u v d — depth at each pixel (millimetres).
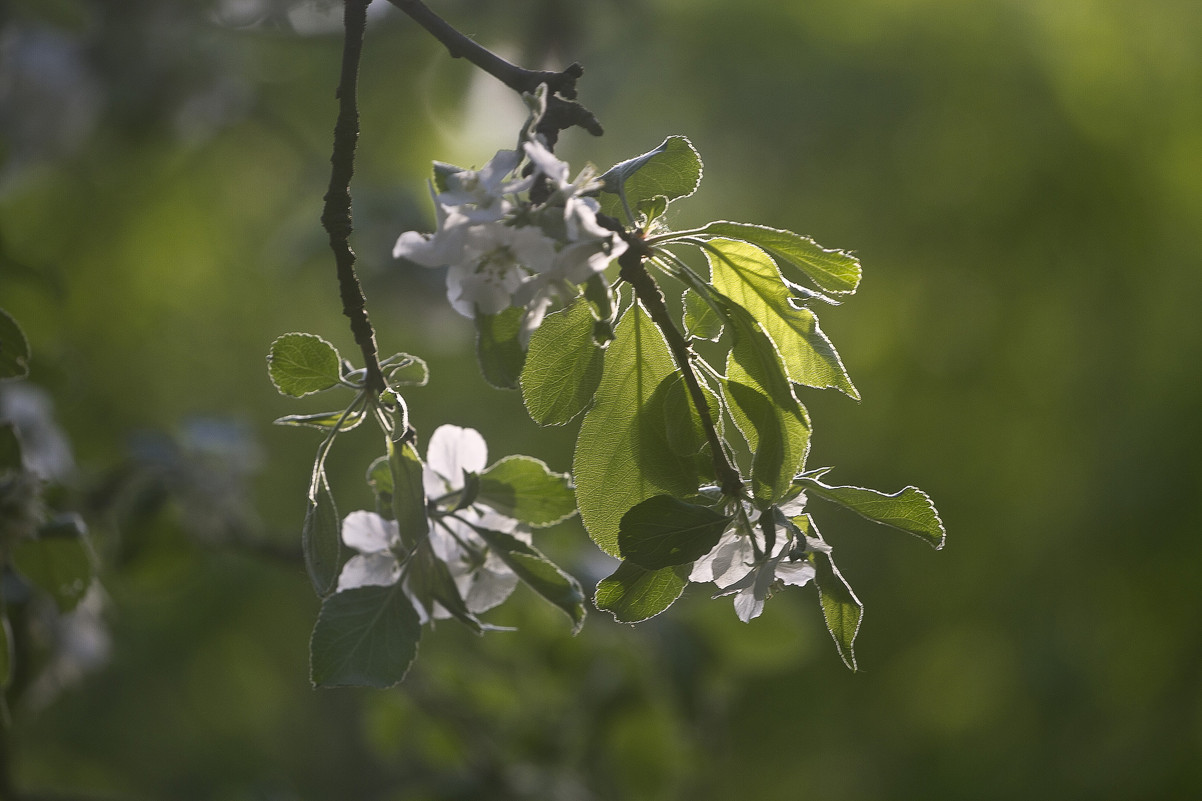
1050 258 9156
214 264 7996
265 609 8336
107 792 8523
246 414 8984
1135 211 8852
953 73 8852
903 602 9539
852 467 9492
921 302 9492
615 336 1284
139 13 3922
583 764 3811
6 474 1809
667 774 3670
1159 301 8898
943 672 9531
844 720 9391
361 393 1278
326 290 4383
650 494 1309
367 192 4051
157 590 3688
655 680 3641
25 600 2279
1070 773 8438
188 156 6730
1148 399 8758
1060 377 9250
